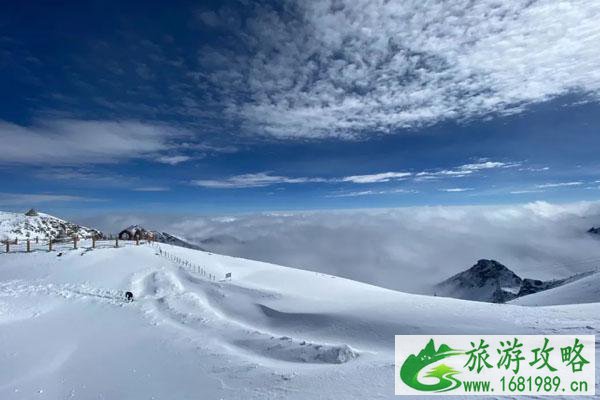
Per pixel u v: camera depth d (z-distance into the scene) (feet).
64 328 83.82
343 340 77.41
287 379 52.75
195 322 91.15
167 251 183.11
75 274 129.59
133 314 95.86
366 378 47.34
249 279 155.12
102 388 56.08
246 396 49.01
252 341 76.02
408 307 92.07
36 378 59.52
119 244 190.80
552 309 79.00
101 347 73.20
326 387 46.42
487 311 81.41
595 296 149.79
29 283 118.42
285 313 101.96
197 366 63.21
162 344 75.05
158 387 55.77
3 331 79.36
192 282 135.95
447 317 78.69
